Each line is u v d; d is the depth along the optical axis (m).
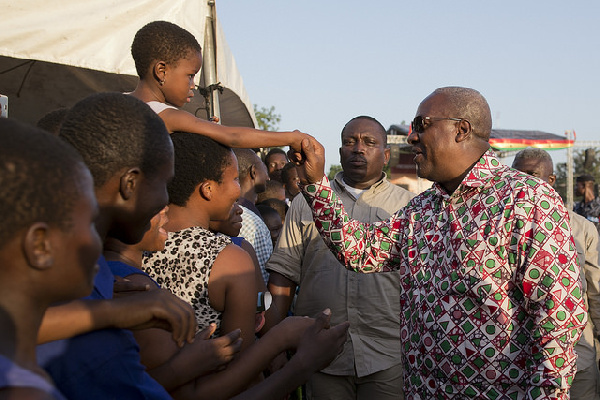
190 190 2.00
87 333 1.21
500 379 2.20
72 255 0.90
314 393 3.76
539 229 2.14
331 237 2.59
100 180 1.35
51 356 1.17
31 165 0.85
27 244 0.85
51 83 5.79
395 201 4.01
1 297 0.86
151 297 1.30
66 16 3.69
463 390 2.25
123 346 1.25
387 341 3.69
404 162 18.77
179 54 2.55
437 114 2.40
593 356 4.04
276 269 3.84
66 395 1.17
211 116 4.91
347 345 3.68
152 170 1.42
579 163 28.05
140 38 2.55
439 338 2.31
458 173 2.40
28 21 3.56
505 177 2.30
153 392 1.27
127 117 1.39
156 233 1.75
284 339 1.88
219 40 5.03
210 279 1.85
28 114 6.26
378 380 3.66
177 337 1.31
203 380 1.72
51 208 0.86
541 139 16.75
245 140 2.13
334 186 4.14
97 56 3.81
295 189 6.22
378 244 2.62
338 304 3.74
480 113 2.40
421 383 2.39
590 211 8.65
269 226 4.82
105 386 1.21
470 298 2.25
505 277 2.20
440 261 2.36
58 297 0.93
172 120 2.11
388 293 3.71
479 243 2.24
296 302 3.92
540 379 2.08
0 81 5.64
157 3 4.04
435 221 2.44
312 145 2.38
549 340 2.09
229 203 2.08
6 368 0.81
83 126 1.36
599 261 4.04
